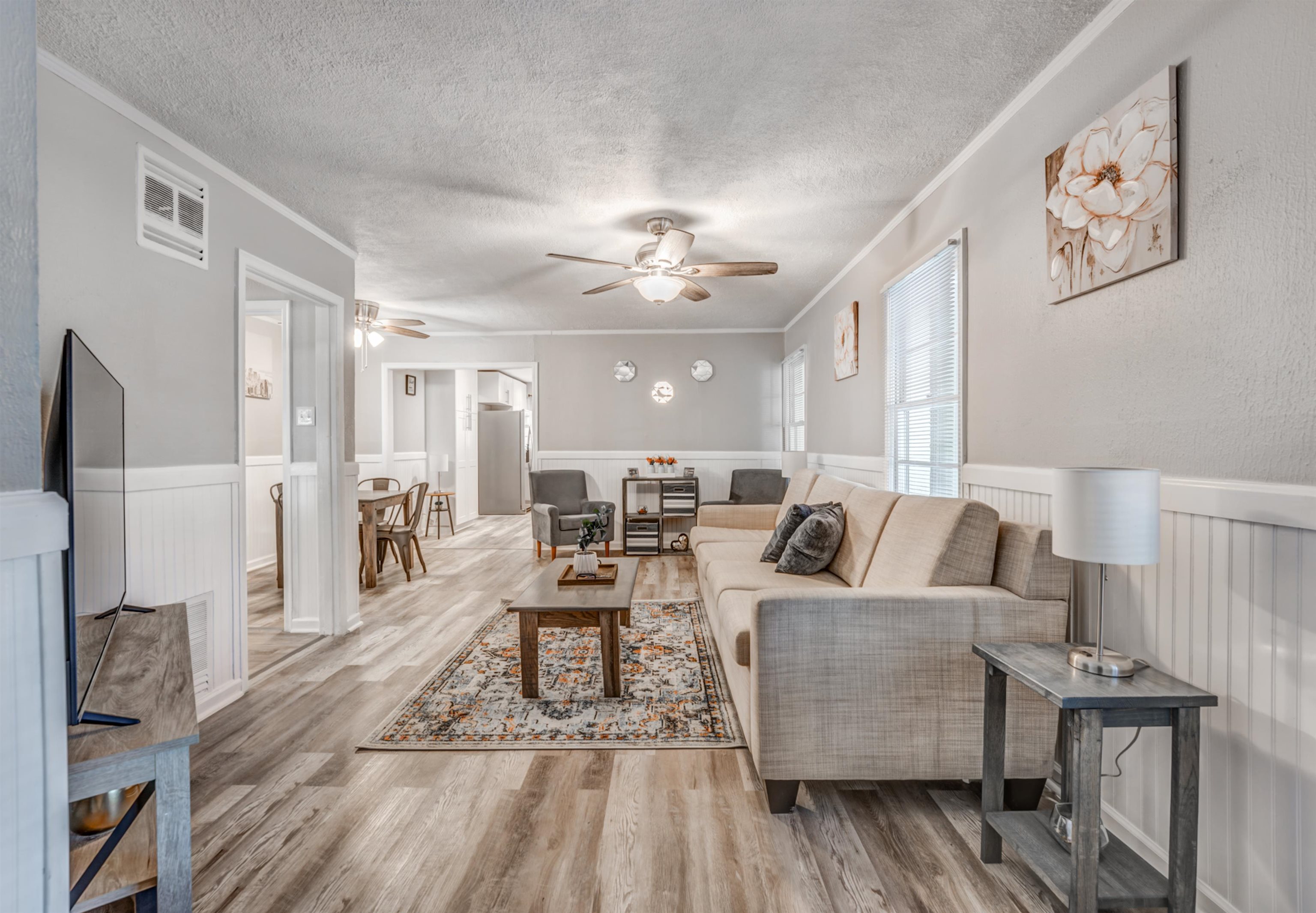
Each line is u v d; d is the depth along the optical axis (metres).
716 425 7.16
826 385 5.24
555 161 2.85
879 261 3.89
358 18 1.89
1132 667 1.55
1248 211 1.44
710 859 1.77
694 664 3.28
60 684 0.99
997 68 2.17
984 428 2.65
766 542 4.27
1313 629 1.30
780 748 1.96
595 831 1.89
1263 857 1.41
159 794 1.20
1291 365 1.35
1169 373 1.67
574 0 1.82
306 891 1.63
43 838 0.97
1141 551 1.46
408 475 8.12
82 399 1.40
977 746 1.96
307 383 3.93
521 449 10.56
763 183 3.10
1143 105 1.72
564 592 3.04
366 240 3.91
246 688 2.96
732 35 1.98
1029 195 2.30
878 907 1.58
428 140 2.64
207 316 2.77
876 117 2.49
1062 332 2.12
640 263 3.59
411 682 3.08
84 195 2.17
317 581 3.96
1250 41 1.43
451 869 1.72
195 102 2.34
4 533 0.90
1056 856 1.58
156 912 1.27
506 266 4.49
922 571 2.19
